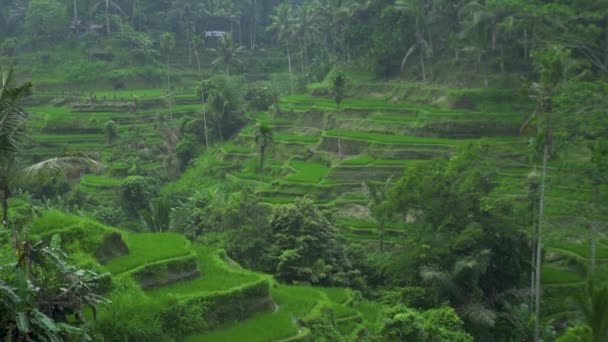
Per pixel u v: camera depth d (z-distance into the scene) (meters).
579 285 38.12
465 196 37.88
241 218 40.19
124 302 21.77
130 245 29.72
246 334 24.55
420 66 76.44
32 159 71.38
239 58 106.75
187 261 27.97
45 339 16.42
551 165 46.12
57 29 105.12
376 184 47.91
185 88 101.44
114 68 102.12
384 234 45.94
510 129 59.56
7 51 101.81
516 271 37.97
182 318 23.23
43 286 17.36
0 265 18.45
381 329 26.59
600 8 39.19
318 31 97.50
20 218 24.78
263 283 28.05
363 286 38.91
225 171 68.12
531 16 48.28
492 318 33.28
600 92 30.81
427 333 27.22
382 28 76.62
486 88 66.75
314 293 32.97
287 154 66.50
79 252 24.80
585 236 32.06
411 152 57.62
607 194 30.83
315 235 39.44
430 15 74.31
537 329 32.91
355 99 77.69
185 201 57.62
